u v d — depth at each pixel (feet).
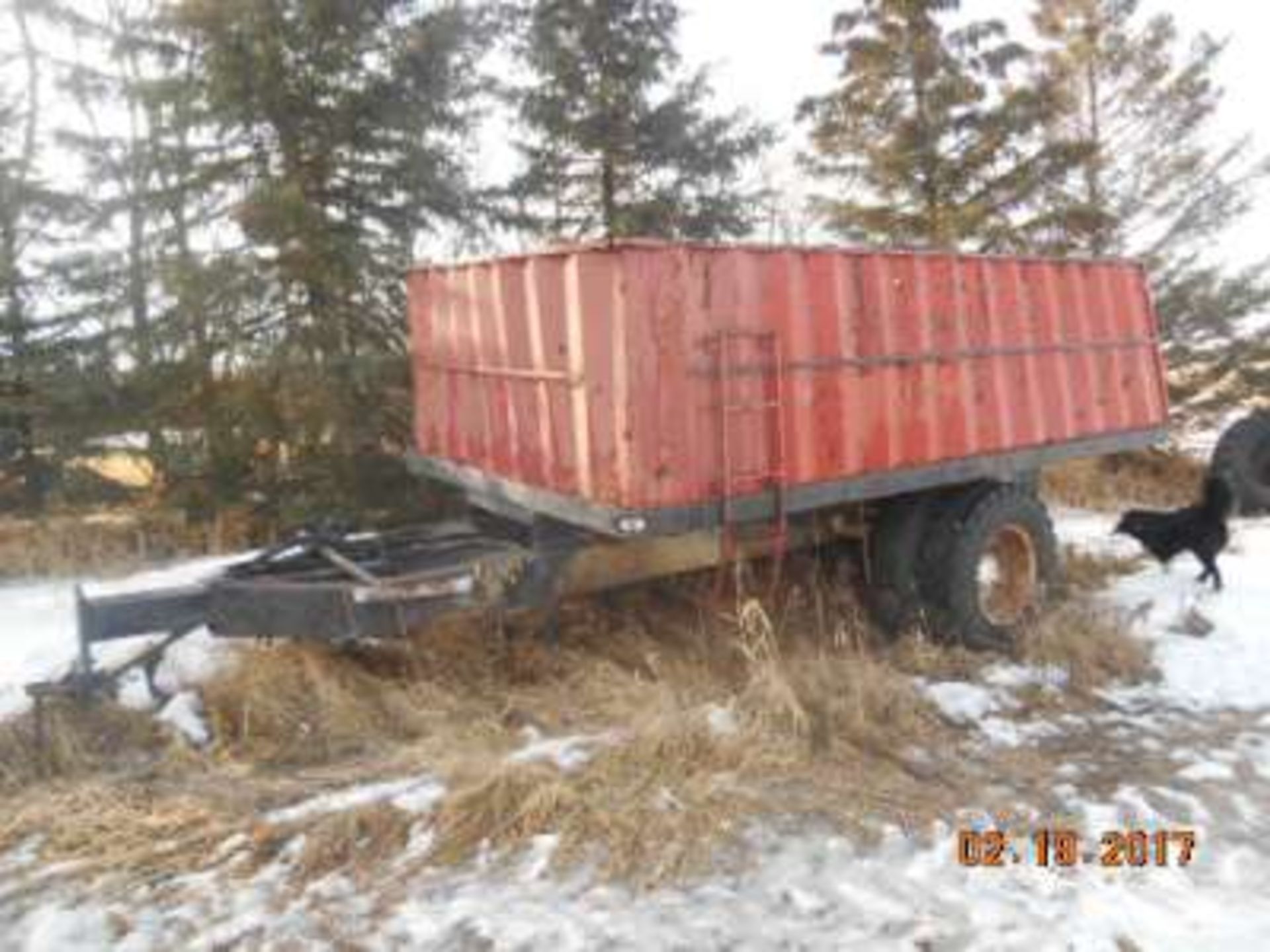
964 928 10.07
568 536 16.81
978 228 43.16
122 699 15.34
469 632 17.85
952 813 12.80
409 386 28.45
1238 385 47.70
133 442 31.30
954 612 18.95
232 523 28.99
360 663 16.96
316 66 27.14
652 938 9.80
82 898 10.72
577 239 38.01
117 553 27.94
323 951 9.66
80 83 34.37
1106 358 22.57
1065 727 15.90
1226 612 21.36
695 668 17.33
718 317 15.11
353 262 27.40
